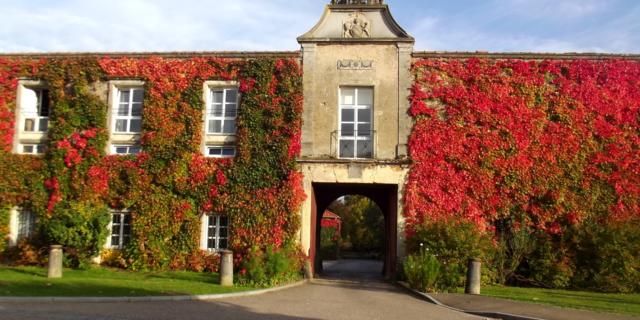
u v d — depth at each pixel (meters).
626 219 19.52
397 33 21.53
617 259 18.48
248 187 20.94
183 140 21.48
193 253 20.92
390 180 20.73
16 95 22.72
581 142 20.53
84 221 19.92
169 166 21.42
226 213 21.12
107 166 21.67
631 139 20.58
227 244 21.08
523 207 20.22
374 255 48.97
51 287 13.63
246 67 21.62
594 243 18.91
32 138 22.67
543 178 20.36
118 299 12.16
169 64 22.03
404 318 11.21
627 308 13.09
